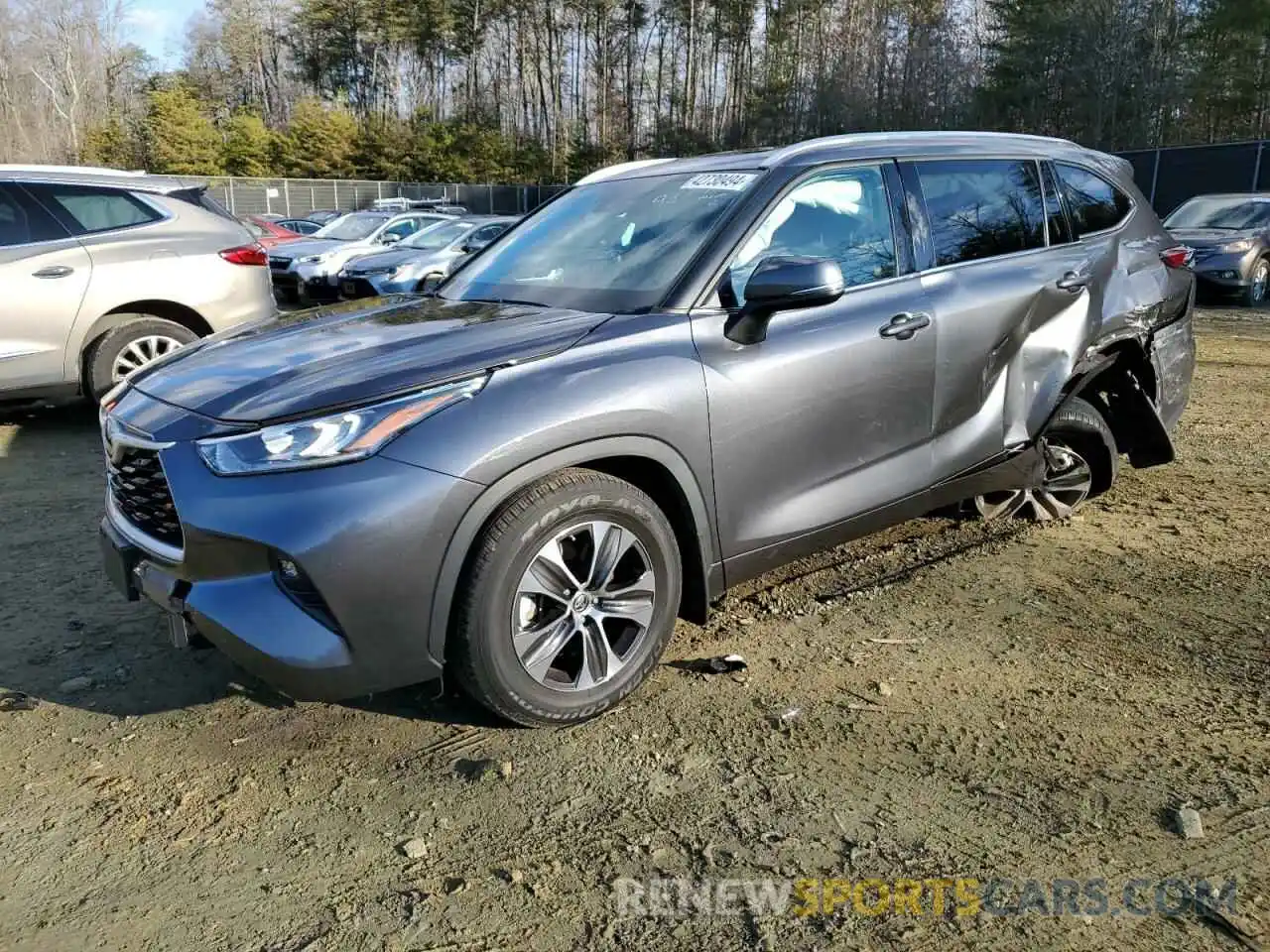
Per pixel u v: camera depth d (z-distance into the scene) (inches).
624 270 135.9
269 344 127.8
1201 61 1547.7
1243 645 138.6
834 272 120.3
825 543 140.6
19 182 248.5
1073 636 141.7
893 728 117.6
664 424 117.1
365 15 2765.7
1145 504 202.2
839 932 85.8
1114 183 190.1
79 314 249.8
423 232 563.5
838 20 2263.8
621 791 106.0
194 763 112.2
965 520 190.9
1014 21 1813.5
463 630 107.6
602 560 116.3
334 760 112.6
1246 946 83.4
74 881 93.2
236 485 101.7
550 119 2790.4
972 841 97.2
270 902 90.2
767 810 102.4
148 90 2532.0
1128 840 96.9
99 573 166.4
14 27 2480.3
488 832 99.7
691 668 132.1
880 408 140.8
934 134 163.2
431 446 103.0
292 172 2226.9
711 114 2608.3
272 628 101.5
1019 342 159.9
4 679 130.3
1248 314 513.3
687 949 84.3
